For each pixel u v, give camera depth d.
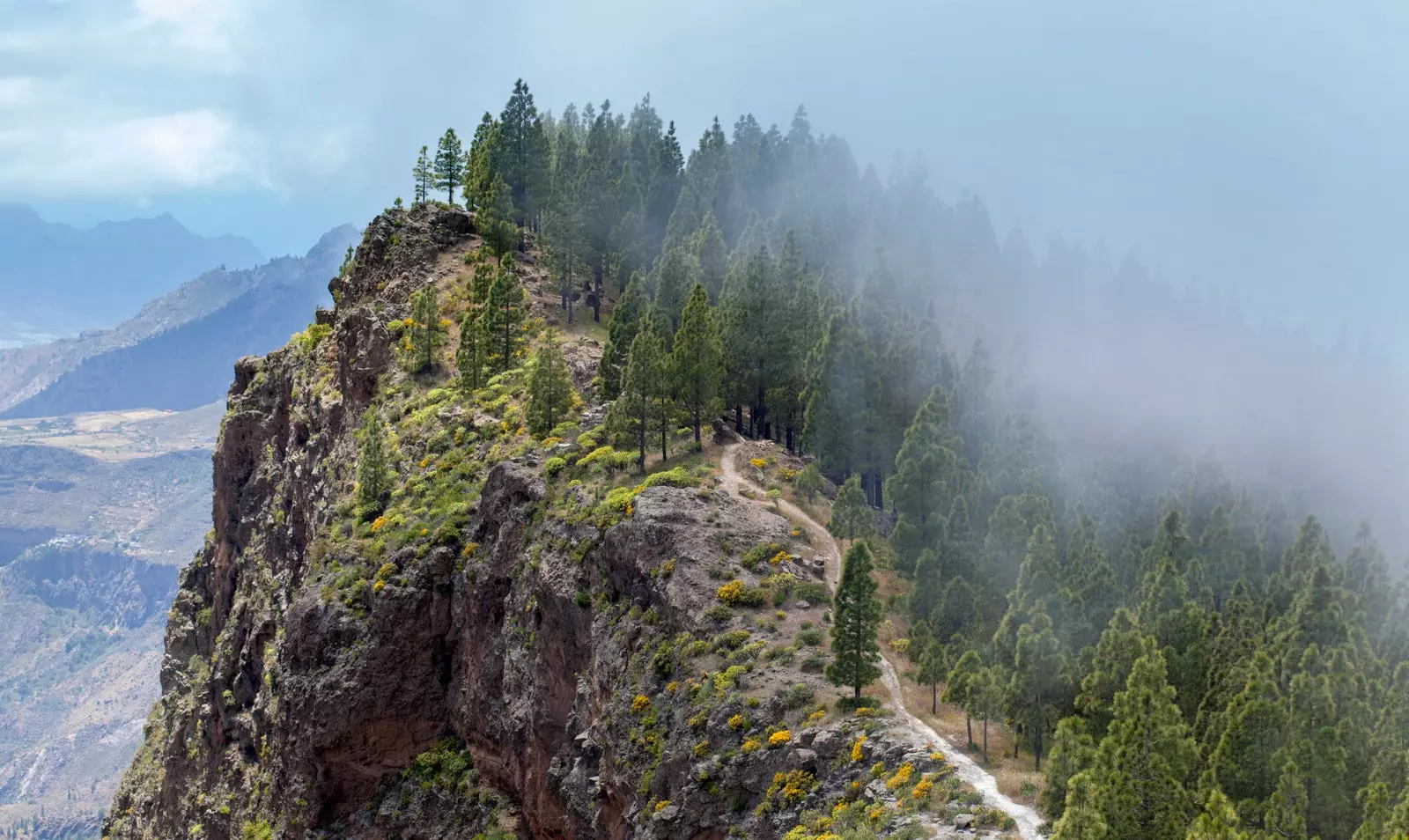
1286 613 91.38
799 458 107.25
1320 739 61.34
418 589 100.19
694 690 73.19
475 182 179.62
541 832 86.75
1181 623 81.88
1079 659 71.81
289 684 103.62
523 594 92.69
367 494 114.75
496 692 94.94
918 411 108.81
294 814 101.44
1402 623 99.88
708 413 105.00
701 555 81.62
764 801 64.69
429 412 123.38
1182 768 57.19
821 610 77.62
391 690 99.06
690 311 104.75
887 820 56.47
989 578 88.19
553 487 96.94
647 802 71.62
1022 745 65.69
